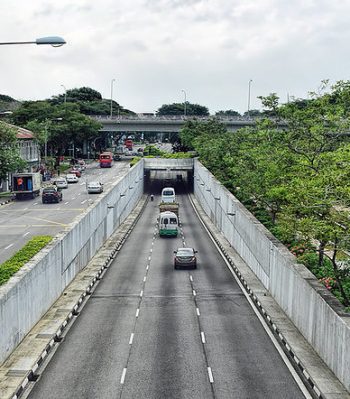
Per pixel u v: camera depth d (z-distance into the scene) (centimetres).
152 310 3528
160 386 2341
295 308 3130
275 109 5256
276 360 2658
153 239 6438
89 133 14188
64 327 3161
